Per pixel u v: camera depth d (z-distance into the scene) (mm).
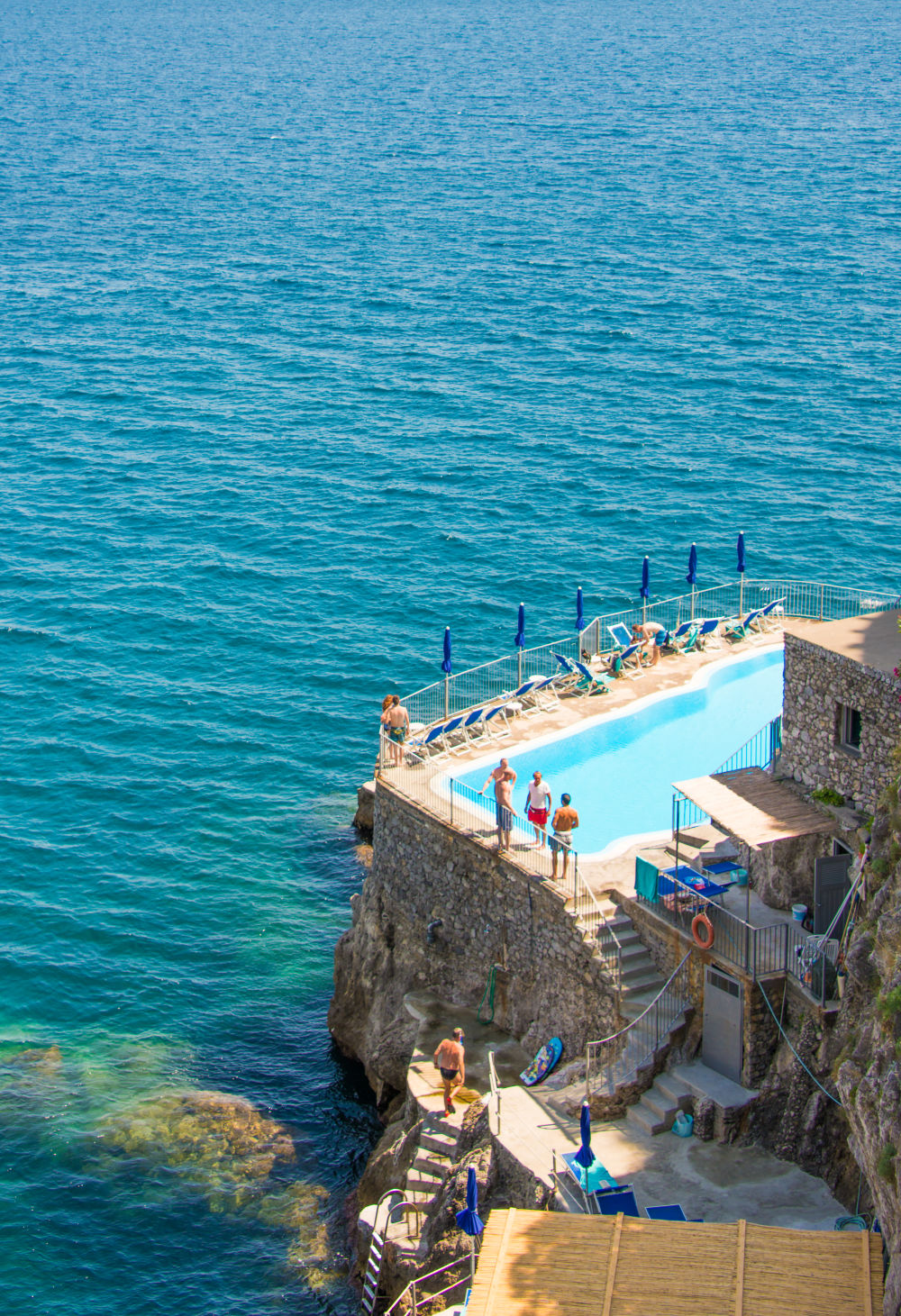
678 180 168875
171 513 77500
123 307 118938
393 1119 37625
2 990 43312
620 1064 31719
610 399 93062
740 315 110125
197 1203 35656
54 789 53688
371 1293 31719
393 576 69625
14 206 161125
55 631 65250
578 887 34812
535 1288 23969
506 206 157125
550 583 68188
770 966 30594
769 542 70875
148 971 44438
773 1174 29391
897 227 137750
